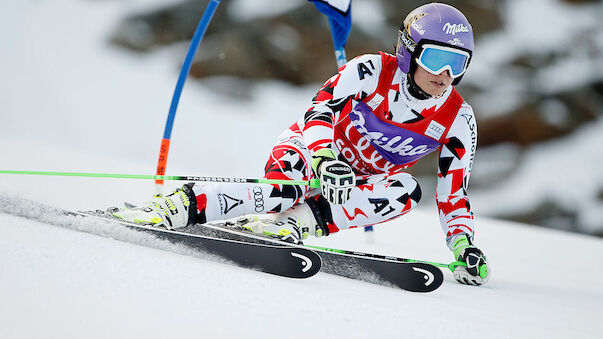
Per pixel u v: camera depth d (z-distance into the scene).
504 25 62.28
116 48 60.56
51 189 14.59
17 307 5.72
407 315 7.42
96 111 54.78
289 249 8.66
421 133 11.47
